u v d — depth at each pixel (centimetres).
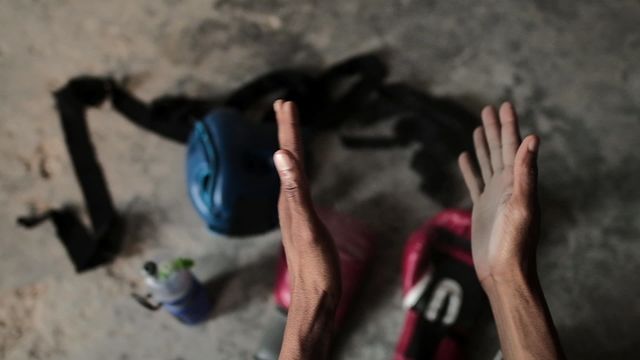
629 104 148
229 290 140
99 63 164
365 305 137
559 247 137
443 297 132
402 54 158
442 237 137
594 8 158
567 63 154
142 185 150
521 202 86
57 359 137
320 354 86
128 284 142
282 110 91
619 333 129
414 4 163
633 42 154
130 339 138
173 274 124
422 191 145
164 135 153
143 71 162
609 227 137
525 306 89
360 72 157
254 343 135
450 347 128
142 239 146
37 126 158
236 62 161
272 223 141
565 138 146
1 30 169
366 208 145
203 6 167
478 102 152
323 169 149
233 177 128
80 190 151
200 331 138
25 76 164
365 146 149
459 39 158
